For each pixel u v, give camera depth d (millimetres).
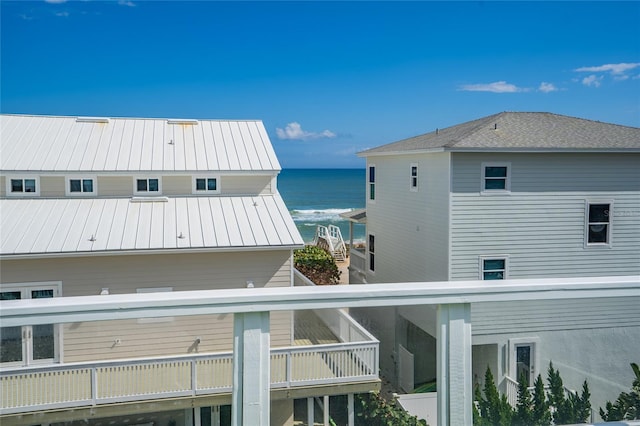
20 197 11891
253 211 12203
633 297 1922
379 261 16781
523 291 1810
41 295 9719
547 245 12602
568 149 12258
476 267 12359
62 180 12164
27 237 10047
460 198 12273
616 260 12844
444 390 1821
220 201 12664
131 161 12859
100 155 12961
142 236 10484
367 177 17969
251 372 1694
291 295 1663
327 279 17812
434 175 13008
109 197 12391
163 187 12742
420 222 13812
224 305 1620
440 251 12680
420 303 1741
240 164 13359
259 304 1646
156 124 15031
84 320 1534
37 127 13781
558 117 15320
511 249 12477
